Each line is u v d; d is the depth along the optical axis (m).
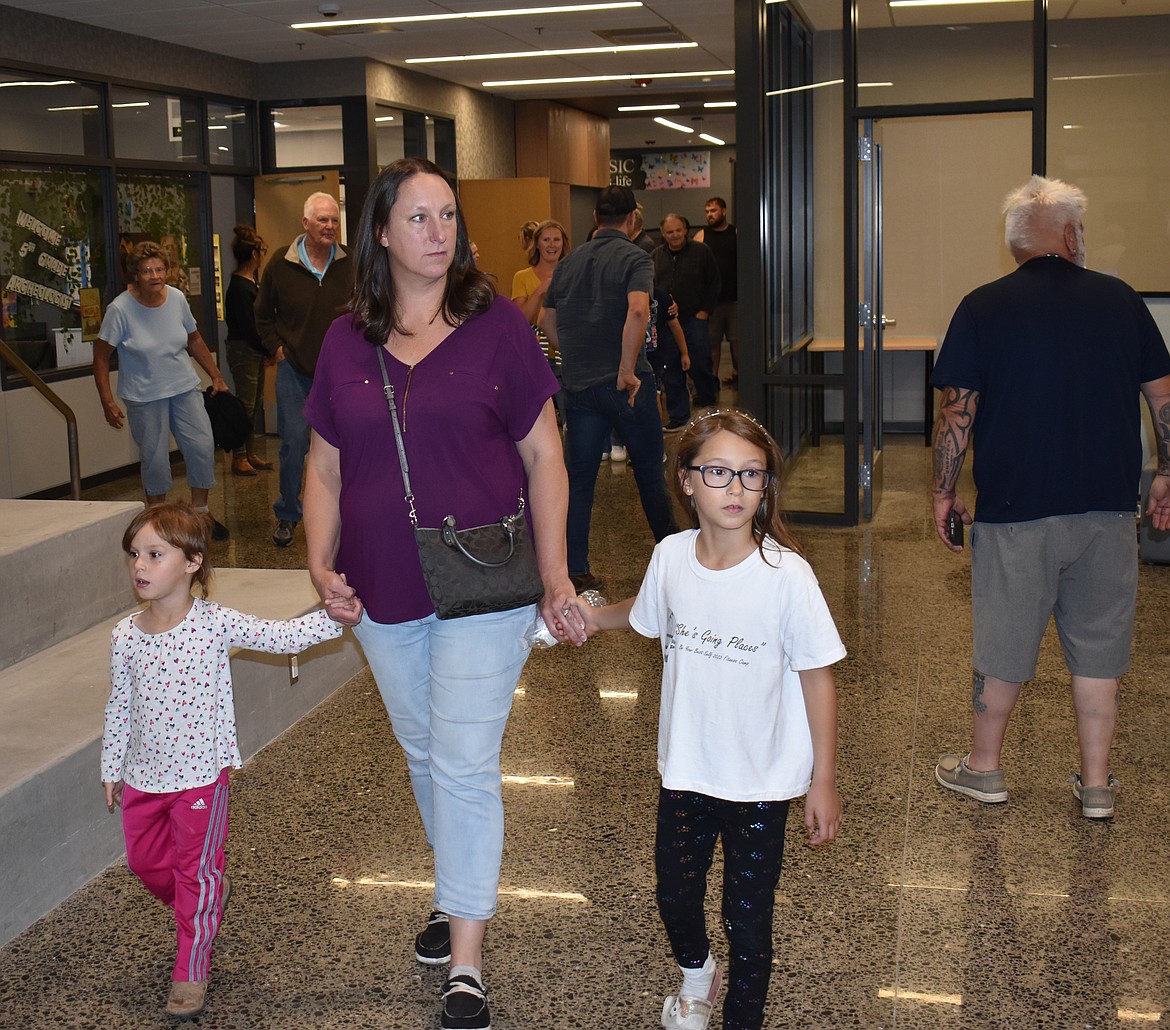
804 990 2.68
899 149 9.93
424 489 2.49
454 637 2.52
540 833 3.46
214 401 7.25
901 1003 2.63
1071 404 3.29
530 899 3.10
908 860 3.26
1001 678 3.47
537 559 2.67
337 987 2.74
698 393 11.62
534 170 15.63
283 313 6.60
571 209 17.06
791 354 7.26
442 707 2.55
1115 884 3.11
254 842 3.43
